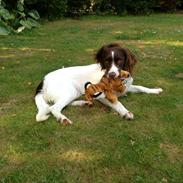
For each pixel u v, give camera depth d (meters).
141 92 1.19
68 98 1.04
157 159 0.83
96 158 0.83
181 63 1.56
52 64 1.53
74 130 0.96
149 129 0.96
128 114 1.01
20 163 0.83
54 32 2.33
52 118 1.02
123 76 1.07
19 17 2.45
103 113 1.05
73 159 0.83
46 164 0.82
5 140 0.92
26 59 1.63
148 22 2.80
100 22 2.79
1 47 1.88
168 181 0.76
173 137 0.92
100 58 1.10
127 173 0.78
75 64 1.53
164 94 1.19
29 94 1.20
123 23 2.74
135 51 1.79
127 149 0.86
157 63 1.56
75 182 0.76
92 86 1.06
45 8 2.85
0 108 1.10
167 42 2.01
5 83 1.31
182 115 1.04
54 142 0.90
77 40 2.06
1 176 0.79
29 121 1.01
